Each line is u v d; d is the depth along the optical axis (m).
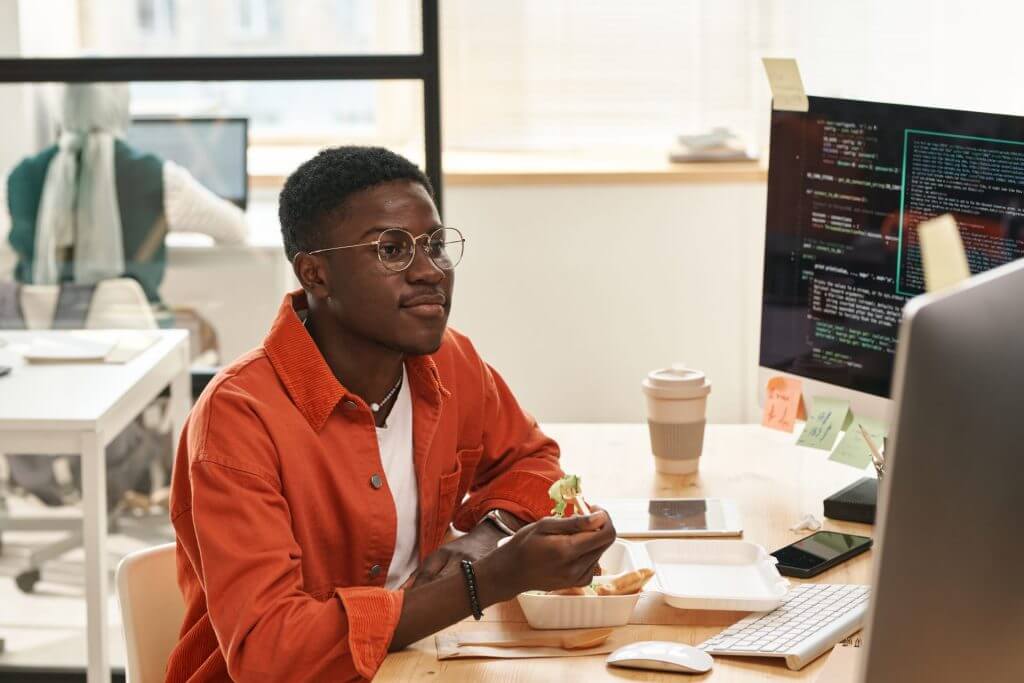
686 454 1.80
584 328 3.78
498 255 3.73
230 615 1.27
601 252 3.72
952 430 0.81
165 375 2.69
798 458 1.89
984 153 1.56
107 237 2.75
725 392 3.82
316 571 1.41
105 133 2.70
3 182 2.71
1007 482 0.85
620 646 1.27
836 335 1.79
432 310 1.38
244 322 2.81
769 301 1.88
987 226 1.58
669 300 3.75
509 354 3.81
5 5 2.62
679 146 3.78
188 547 1.42
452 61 3.84
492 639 1.28
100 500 2.30
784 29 3.71
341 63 2.62
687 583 1.41
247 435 1.34
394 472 1.51
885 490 0.80
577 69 3.84
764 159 3.73
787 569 1.45
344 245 1.37
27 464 2.85
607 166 3.72
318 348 1.45
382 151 1.42
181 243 2.76
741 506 1.69
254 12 2.75
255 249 2.77
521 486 1.62
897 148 1.66
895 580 0.82
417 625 1.26
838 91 3.61
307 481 1.38
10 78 2.64
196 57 2.64
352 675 1.25
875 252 1.72
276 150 2.72
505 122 3.89
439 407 1.53
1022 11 3.34
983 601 0.86
